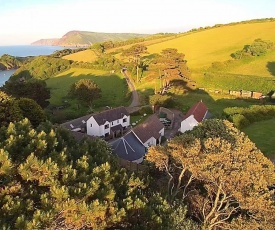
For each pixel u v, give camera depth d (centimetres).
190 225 1923
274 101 6938
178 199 2161
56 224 1470
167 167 2311
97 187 1577
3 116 3584
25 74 14575
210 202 2197
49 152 1823
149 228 1652
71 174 1598
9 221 1310
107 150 2384
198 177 1980
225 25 15275
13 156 1653
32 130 1880
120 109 6150
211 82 8769
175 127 5869
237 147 1905
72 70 13050
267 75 8850
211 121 2780
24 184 1580
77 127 5859
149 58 11662
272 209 1633
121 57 12875
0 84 14275
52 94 9638
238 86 8231
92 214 1453
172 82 8169
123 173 2030
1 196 1416
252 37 12275
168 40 14762
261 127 4550
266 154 3484
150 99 7306
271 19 14950
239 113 4834
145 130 4541
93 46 16200
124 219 1662
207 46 12231
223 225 1988
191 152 1939
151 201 1880
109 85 10138
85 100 7612
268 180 1781
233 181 1705
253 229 1712
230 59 10325
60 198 1421
